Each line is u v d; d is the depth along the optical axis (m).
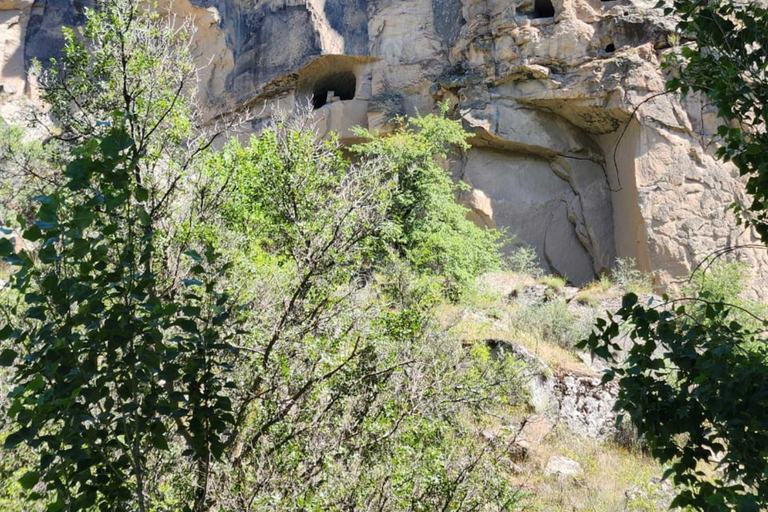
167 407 2.57
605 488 8.92
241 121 6.52
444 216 18.80
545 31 21.94
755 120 3.59
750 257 18.62
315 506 4.17
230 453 4.37
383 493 4.70
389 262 8.29
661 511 8.23
